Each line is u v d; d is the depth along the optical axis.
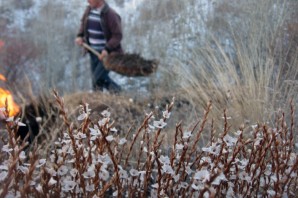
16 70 5.06
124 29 5.05
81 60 5.57
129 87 4.18
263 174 1.30
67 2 6.51
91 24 4.61
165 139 1.93
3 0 7.23
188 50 3.67
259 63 2.66
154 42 4.36
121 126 2.62
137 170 1.27
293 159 1.33
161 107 3.03
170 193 1.24
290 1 2.94
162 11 4.40
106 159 1.12
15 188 1.10
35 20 6.14
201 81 3.05
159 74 3.86
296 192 1.39
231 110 2.37
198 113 2.63
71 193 1.20
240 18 3.25
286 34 2.85
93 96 3.16
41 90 3.26
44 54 5.41
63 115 1.13
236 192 1.28
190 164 1.33
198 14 3.73
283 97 2.39
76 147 1.19
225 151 1.20
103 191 1.13
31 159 1.05
